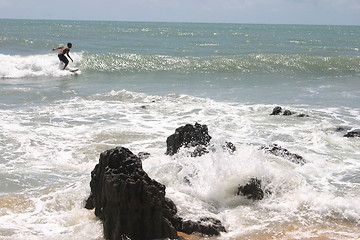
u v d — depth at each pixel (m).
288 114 16.50
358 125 15.53
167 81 24.94
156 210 7.14
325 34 108.12
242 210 8.48
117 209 7.04
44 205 8.42
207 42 55.84
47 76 26.17
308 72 29.52
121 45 45.97
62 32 72.50
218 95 20.89
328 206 8.60
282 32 113.12
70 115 15.93
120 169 7.27
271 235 7.51
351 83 25.59
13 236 7.08
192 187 9.20
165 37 65.12
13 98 18.84
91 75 26.72
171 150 11.23
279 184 9.41
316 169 10.84
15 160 11.07
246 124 15.16
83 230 7.43
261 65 30.45
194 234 7.41
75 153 11.77
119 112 16.59
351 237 7.52
